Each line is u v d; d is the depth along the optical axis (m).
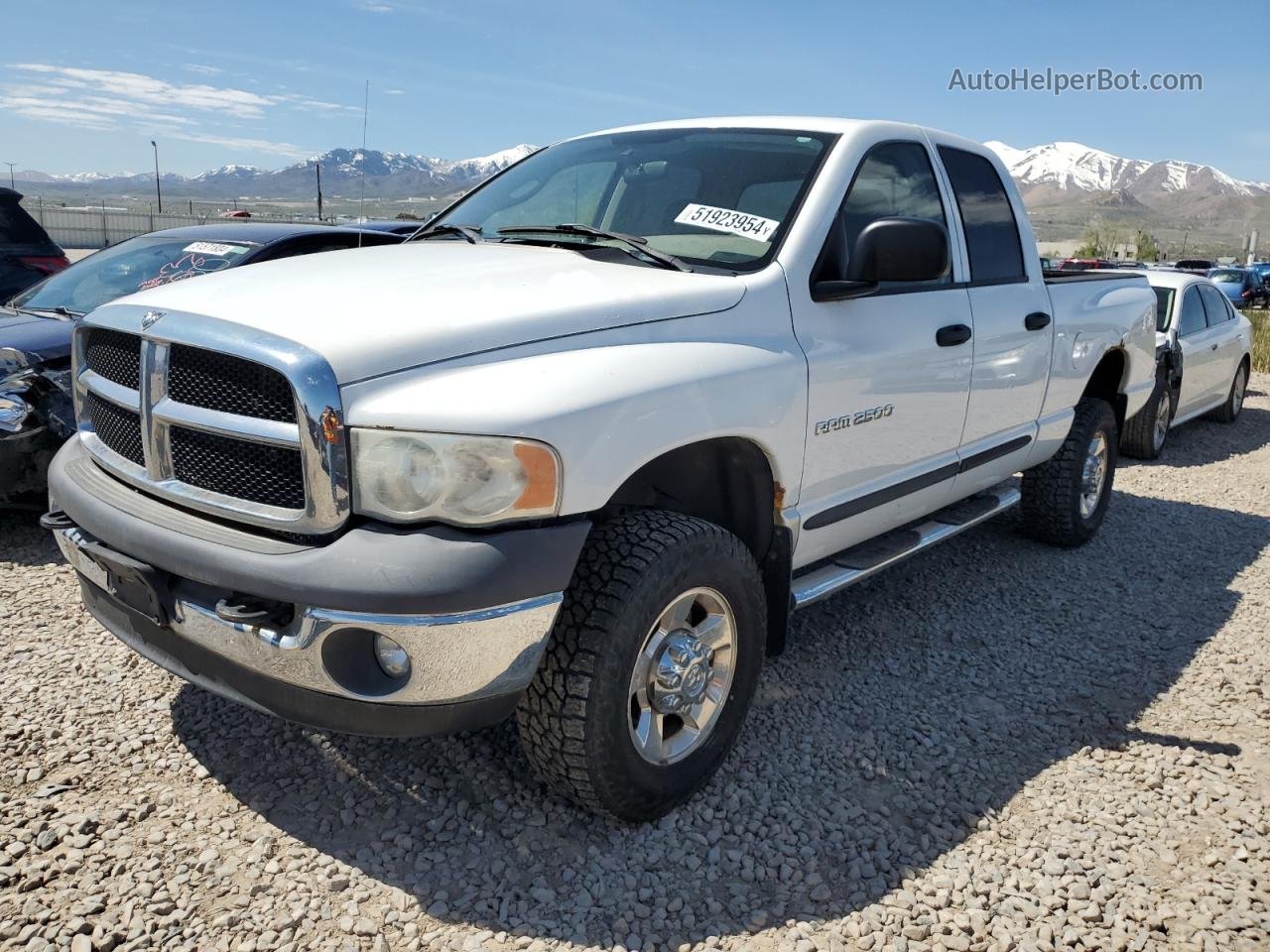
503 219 3.82
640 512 2.71
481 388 2.32
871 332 3.38
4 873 2.42
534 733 2.56
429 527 2.28
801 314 3.14
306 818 2.73
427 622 2.21
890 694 3.71
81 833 2.60
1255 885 2.64
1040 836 2.83
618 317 2.68
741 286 3.00
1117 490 7.27
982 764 3.23
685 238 3.32
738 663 2.93
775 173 3.45
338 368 2.27
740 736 3.32
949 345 3.75
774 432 2.96
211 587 2.45
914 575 5.04
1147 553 5.59
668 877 2.58
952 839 2.81
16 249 7.73
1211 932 2.45
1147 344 5.67
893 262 3.05
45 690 3.38
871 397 3.38
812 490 3.24
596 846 2.67
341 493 2.27
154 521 2.52
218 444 2.47
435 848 2.62
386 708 2.33
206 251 6.13
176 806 2.75
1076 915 2.50
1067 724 3.54
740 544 2.84
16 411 4.69
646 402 2.52
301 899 2.40
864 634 4.27
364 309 2.49
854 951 2.35
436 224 4.07
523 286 2.77
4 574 4.50
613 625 2.47
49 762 2.94
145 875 2.46
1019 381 4.38
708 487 3.16
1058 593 4.88
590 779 2.55
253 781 2.88
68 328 5.11
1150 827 2.89
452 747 3.10
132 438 2.74
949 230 3.97
